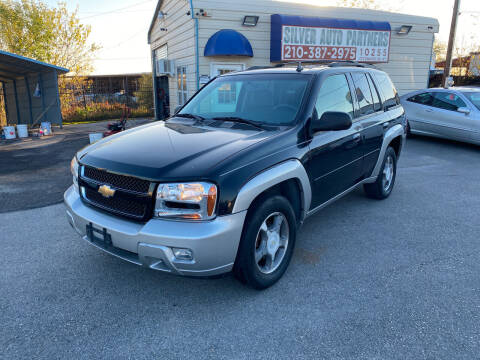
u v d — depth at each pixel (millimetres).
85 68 21609
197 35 11172
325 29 12055
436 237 4254
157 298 3059
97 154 3098
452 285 3234
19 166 8039
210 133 3357
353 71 4504
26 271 3479
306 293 3115
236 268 2916
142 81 22750
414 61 15172
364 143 4406
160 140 3232
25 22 19922
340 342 2520
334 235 4301
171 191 2564
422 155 8922
